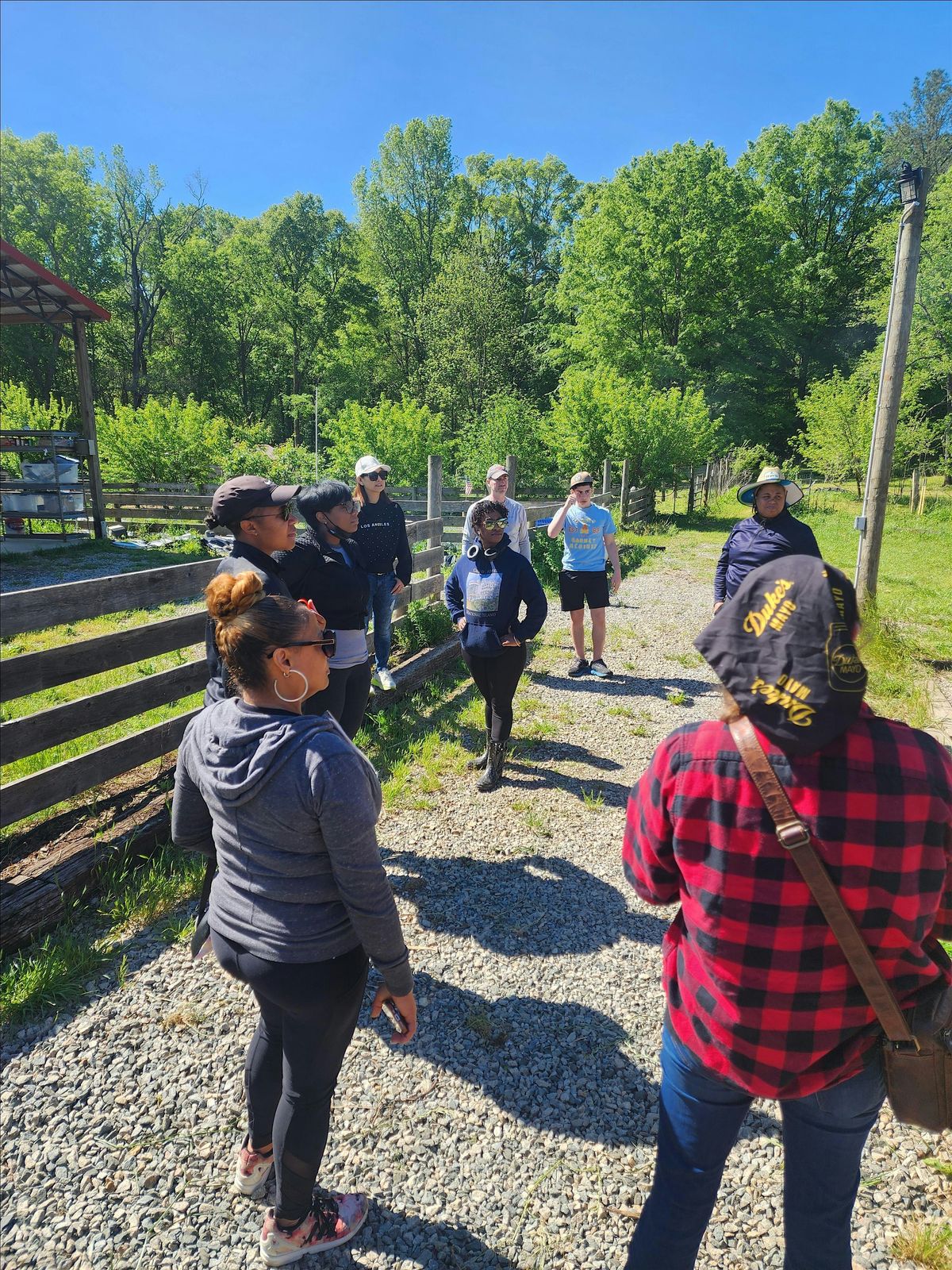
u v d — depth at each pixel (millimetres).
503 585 4336
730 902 1237
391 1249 2014
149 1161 2225
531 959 3170
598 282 39875
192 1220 2064
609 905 3572
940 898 1227
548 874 3809
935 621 8930
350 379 56625
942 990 1263
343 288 59094
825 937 1217
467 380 43281
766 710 1163
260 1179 2105
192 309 51188
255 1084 1966
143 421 21047
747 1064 1306
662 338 38531
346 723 3916
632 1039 2750
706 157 36312
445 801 4566
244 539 2691
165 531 17453
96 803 3918
